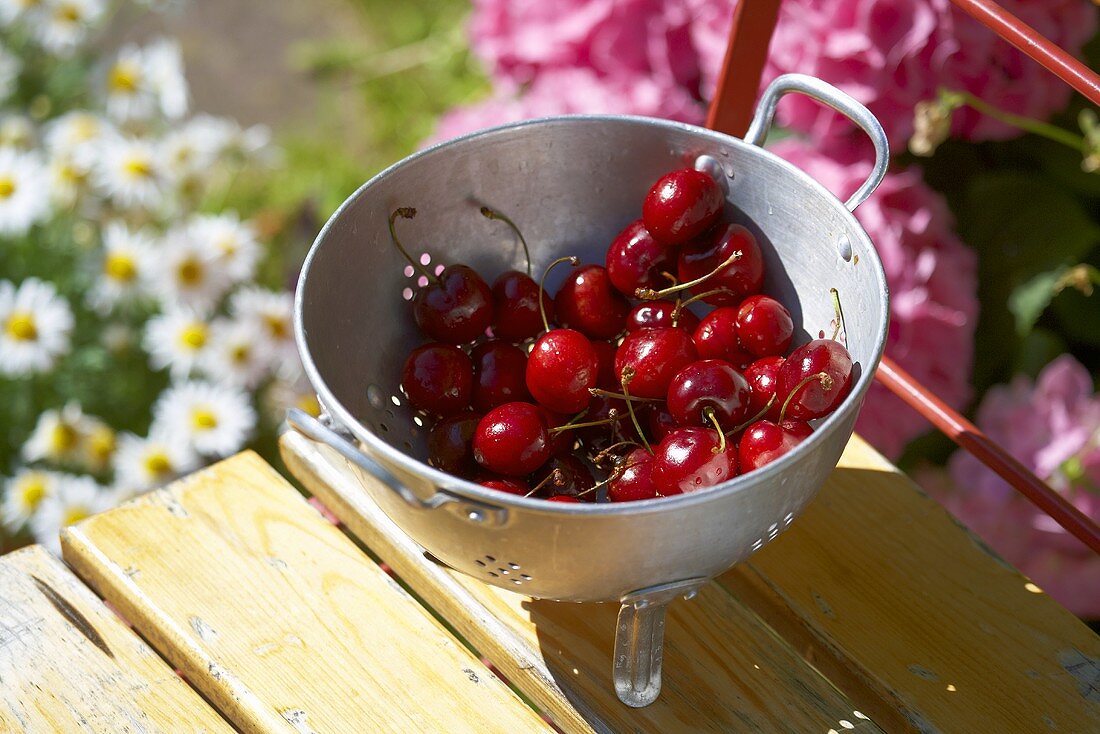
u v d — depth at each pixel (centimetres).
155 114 136
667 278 73
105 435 117
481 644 73
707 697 70
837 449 64
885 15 93
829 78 96
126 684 70
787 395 67
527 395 72
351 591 73
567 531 61
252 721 69
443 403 71
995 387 101
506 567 64
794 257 72
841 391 66
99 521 75
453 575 74
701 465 65
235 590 73
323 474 78
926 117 89
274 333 118
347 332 70
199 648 71
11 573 74
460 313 72
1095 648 72
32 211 117
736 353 71
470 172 73
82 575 75
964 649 72
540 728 69
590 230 77
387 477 61
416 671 70
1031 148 102
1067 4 95
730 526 62
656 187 71
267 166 157
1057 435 98
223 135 135
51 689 70
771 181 71
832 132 97
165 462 114
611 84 108
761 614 74
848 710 70
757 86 83
